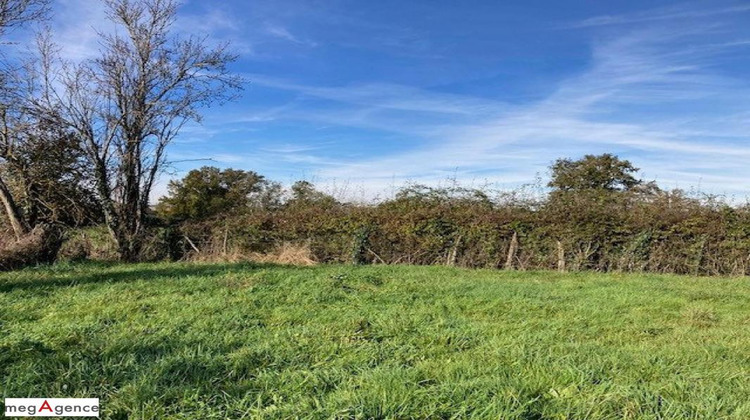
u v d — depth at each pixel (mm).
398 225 14047
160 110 13539
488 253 13586
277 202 15680
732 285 10117
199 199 20562
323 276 9586
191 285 8242
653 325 5961
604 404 3297
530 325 5816
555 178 17969
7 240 11531
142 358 4176
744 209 12680
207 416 3174
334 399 3348
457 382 3646
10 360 4117
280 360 4227
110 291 7512
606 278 10812
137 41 13211
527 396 3420
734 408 3311
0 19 11664
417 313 6238
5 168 13367
